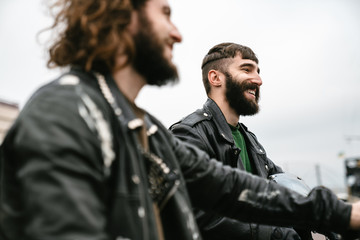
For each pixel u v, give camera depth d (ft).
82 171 1.90
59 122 1.95
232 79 6.24
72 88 2.18
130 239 2.16
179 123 5.69
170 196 2.76
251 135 6.75
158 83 3.00
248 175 3.59
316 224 3.39
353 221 3.36
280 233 4.99
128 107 2.55
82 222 1.78
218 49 6.61
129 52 2.72
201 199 3.37
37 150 1.86
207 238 4.82
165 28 2.87
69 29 2.72
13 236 2.10
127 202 2.22
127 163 2.34
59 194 1.78
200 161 3.35
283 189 3.51
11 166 2.18
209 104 6.07
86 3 2.68
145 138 2.84
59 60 2.76
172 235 2.71
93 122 2.12
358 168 46.62
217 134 5.69
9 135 2.17
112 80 2.62
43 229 1.72
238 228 4.80
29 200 1.78
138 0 2.80
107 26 2.64
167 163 2.89
